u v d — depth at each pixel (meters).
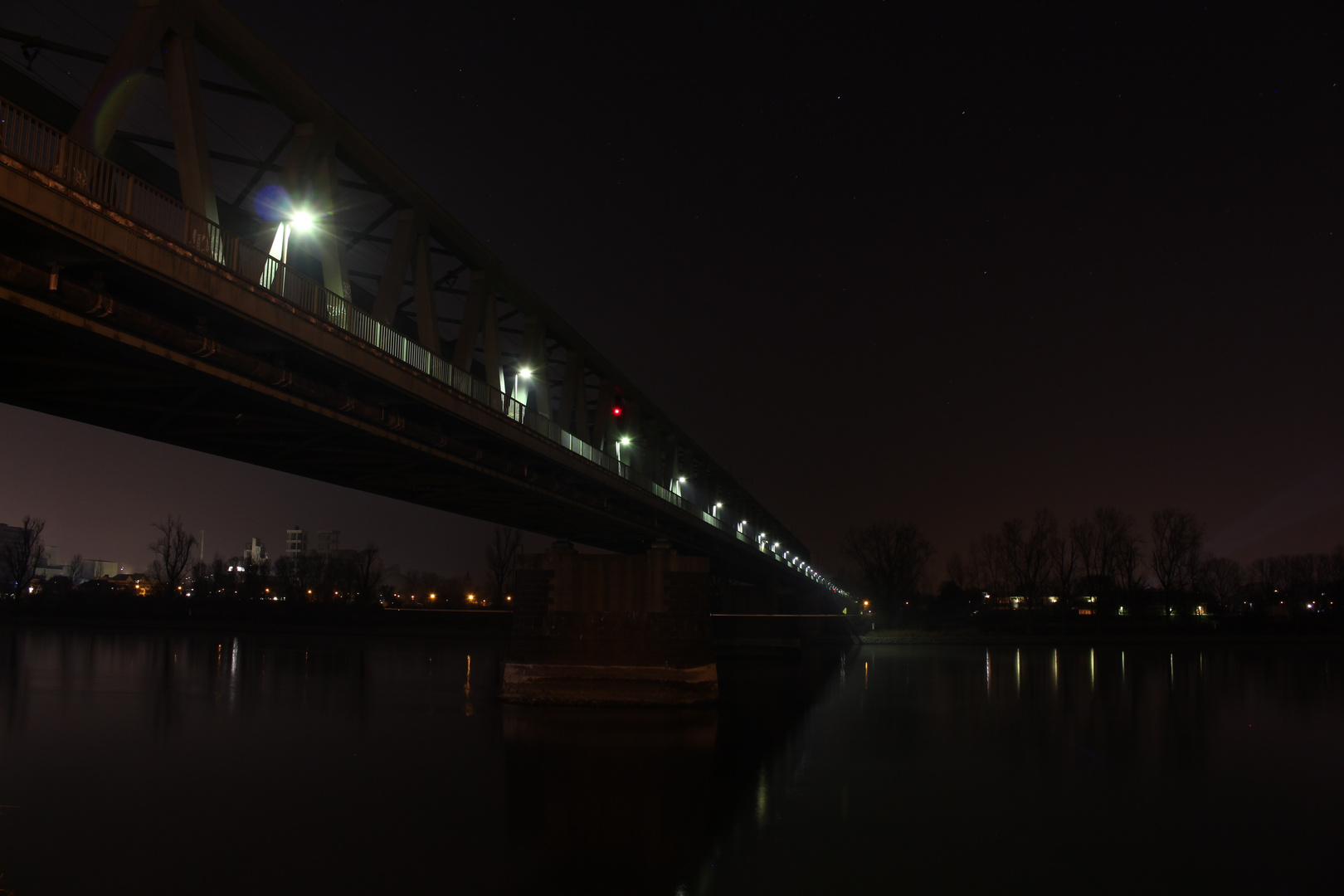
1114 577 140.88
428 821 28.36
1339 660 93.50
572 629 50.47
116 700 52.91
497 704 50.31
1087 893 23.22
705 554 77.12
